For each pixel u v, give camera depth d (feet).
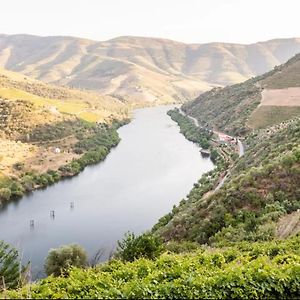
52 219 231.50
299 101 421.18
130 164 359.87
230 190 159.94
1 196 266.36
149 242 89.97
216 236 131.44
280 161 167.63
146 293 47.29
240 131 403.75
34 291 51.78
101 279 53.47
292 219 127.34
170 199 262.06
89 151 391.86
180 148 418.92
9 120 436.35
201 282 49.08
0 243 126.21
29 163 339.16
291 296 49.93
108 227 218.18
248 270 51.34
